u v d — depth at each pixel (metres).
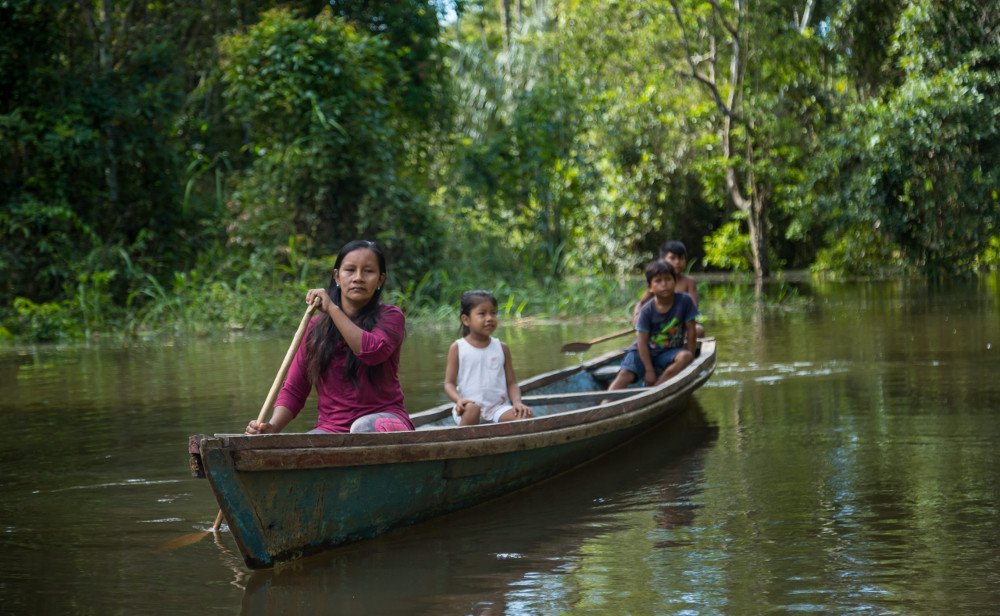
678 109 22.48
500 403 5.25
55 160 14.20
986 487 4.31
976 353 8.84
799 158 19.66
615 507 4.21
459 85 24.11
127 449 5.62
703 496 4.35
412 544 3.73
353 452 3.53
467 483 4.14
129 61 15.73
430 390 7.55
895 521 3.85
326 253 15.20
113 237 15.31
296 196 15.44
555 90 21.66
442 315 14.44
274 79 15.23
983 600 3.00
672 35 20.30
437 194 21.42
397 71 18.09
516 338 11.59
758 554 3.50
